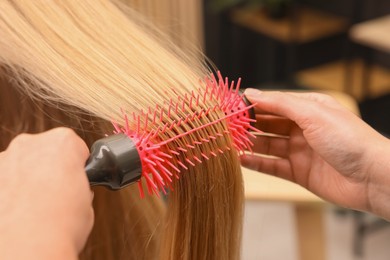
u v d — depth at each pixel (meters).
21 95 0.64
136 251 0.74
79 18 0.56
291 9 2.55
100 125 0.60
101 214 0.73
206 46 2.74
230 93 0.55
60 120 0.64
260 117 0.69
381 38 1.84
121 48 0.55
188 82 0.54
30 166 0.40
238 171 0.55
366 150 0.64
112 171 0.44
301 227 1.11
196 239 0.56
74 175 0.40
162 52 0.57
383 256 1.84
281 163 0.73
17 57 0.53
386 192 0.65
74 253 0.36
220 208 0.55
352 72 2.37
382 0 2.42
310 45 2.71
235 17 2.64
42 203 0.37
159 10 1.26
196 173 0.51
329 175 0.70
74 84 0.52
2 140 0.69
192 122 0.49
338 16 2.60
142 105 0.50
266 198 0.93
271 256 1.86
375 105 2.33
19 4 0.55
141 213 0.73
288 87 2.74
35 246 0.35
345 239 1.93
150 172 0.47
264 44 2.84
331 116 0.65
